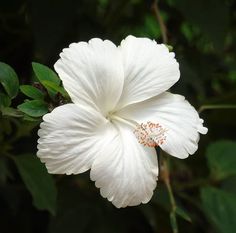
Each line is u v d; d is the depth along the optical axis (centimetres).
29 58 48
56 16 46
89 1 51
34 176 38
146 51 33
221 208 45
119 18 54
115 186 30
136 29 58
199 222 51
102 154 30
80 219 44
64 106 29
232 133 56
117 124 32
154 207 47
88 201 45
